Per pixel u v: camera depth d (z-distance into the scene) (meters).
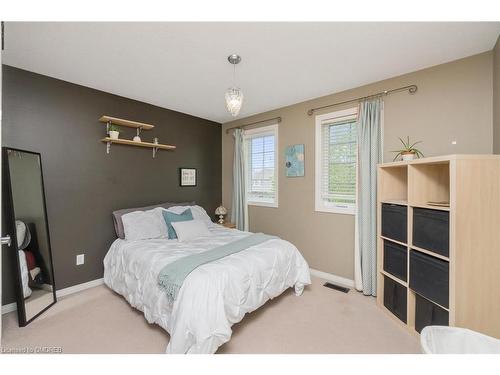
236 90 1.96
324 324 2.10
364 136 2.66
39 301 2.24
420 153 2.39
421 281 1.85
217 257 2.04
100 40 1.86
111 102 2.97
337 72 2.44
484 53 2.07
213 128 4.32
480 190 1.61
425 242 1.83
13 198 2.08
